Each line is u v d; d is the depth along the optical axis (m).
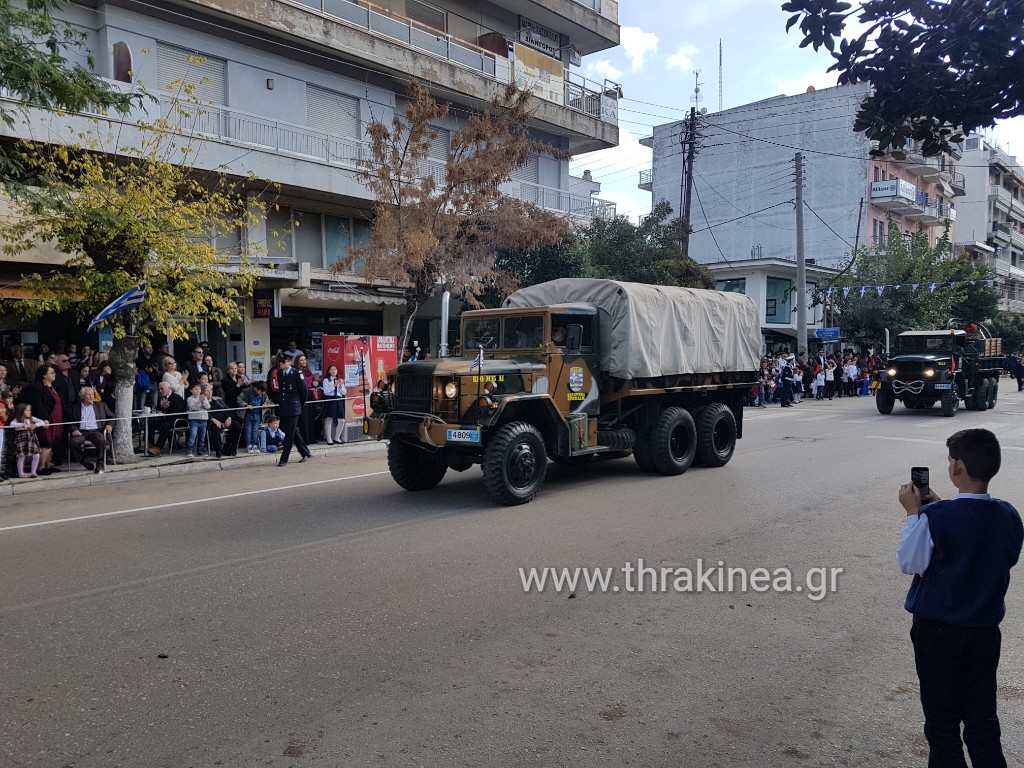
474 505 8.51
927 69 3.17
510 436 8.27
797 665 4.25
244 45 17.16
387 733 3.47
